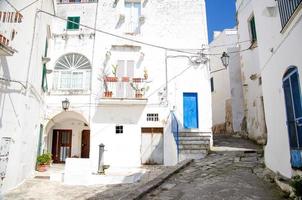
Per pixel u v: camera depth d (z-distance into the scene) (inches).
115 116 613.9
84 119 627.8
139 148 599.8
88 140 685.9
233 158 429.7
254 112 612.7
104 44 646.5
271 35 311.7
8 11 366.0
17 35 387.5
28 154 456.4
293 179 219.5
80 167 428.5
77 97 621.0
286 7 261.9
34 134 497.0
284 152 278.1
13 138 384.8
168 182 313.6
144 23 662.5
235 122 731.4
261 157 416.2
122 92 616.4
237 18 700.0
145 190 263.9
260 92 576.4
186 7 672.4
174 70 637.3
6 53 312.7
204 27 659.4
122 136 605.0
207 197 249.8
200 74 635.5
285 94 271.3
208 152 514.0
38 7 476.4
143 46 650.8
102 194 346.3
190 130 604.1
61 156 675.4
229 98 773.3
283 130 280.5
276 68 297.0
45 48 564.4
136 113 616.1
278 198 234.1
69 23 662.5
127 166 585.0
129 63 642.8
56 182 427.5
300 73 232.4
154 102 621.6
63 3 673.6
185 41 650.8
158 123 610.2
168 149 594.6
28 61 428.8
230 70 762.2
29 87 430.9
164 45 650.8
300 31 227.6
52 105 614.9
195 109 625.9
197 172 359.6
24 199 331.9
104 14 665.6
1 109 347.3
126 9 678.5
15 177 389.1
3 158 354.3
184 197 252.8
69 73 637.9
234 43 818.8
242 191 261.1
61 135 685.3
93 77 628.4
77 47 645.9
